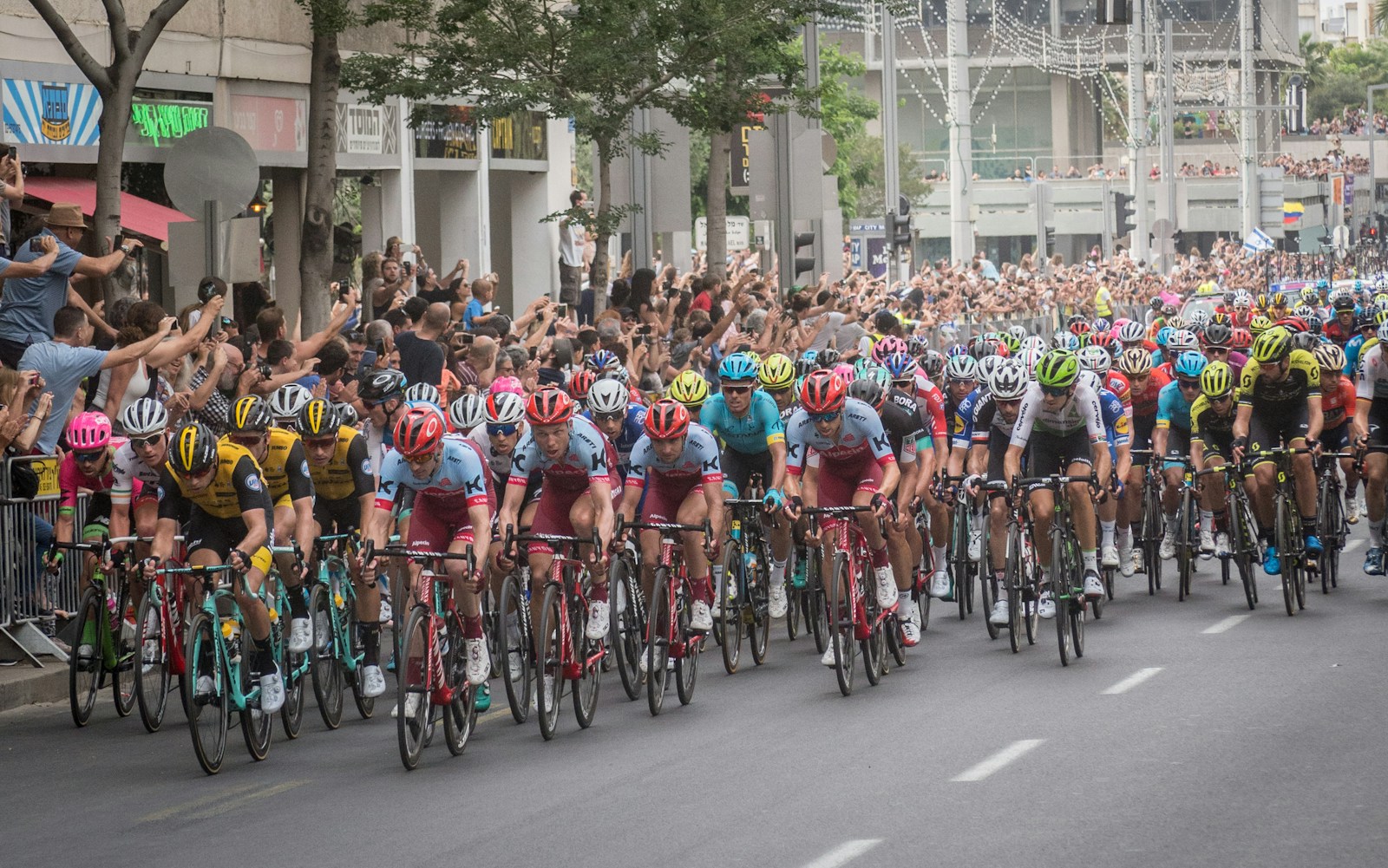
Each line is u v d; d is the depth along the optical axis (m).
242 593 18.86
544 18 41.25
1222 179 172.00
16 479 24.16
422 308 32.34
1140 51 137.88
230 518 19.95
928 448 24.80
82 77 37.81
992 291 76.50
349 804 17.03
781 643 27.39
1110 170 174.38
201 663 18.53
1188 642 25.30
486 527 19.69
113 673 22.30
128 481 21.53
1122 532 30.36
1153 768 17.25
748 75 44.78
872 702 21.58
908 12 51.19
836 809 16.02
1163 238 125.06
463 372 32.44
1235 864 13.83
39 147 36.47
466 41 41.72
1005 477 25.33
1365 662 22.95
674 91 44.84
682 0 41.44
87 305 28.48
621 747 19.55
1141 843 14.49
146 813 16.88
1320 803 15.70
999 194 171.38
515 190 62.81
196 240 29.20
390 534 22.44
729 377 24.27
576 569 21.58
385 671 25.89
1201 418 29.56
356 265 53.34
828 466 24.39
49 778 18.70
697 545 22.52
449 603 19.77
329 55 37.91
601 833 15.44
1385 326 28.75
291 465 20.33
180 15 41.41
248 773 18.78
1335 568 30.48
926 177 171.62
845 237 113.56
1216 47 191.12
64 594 25.03
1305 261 152.00
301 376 27.36
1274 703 20.41
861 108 120.94
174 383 27.77
